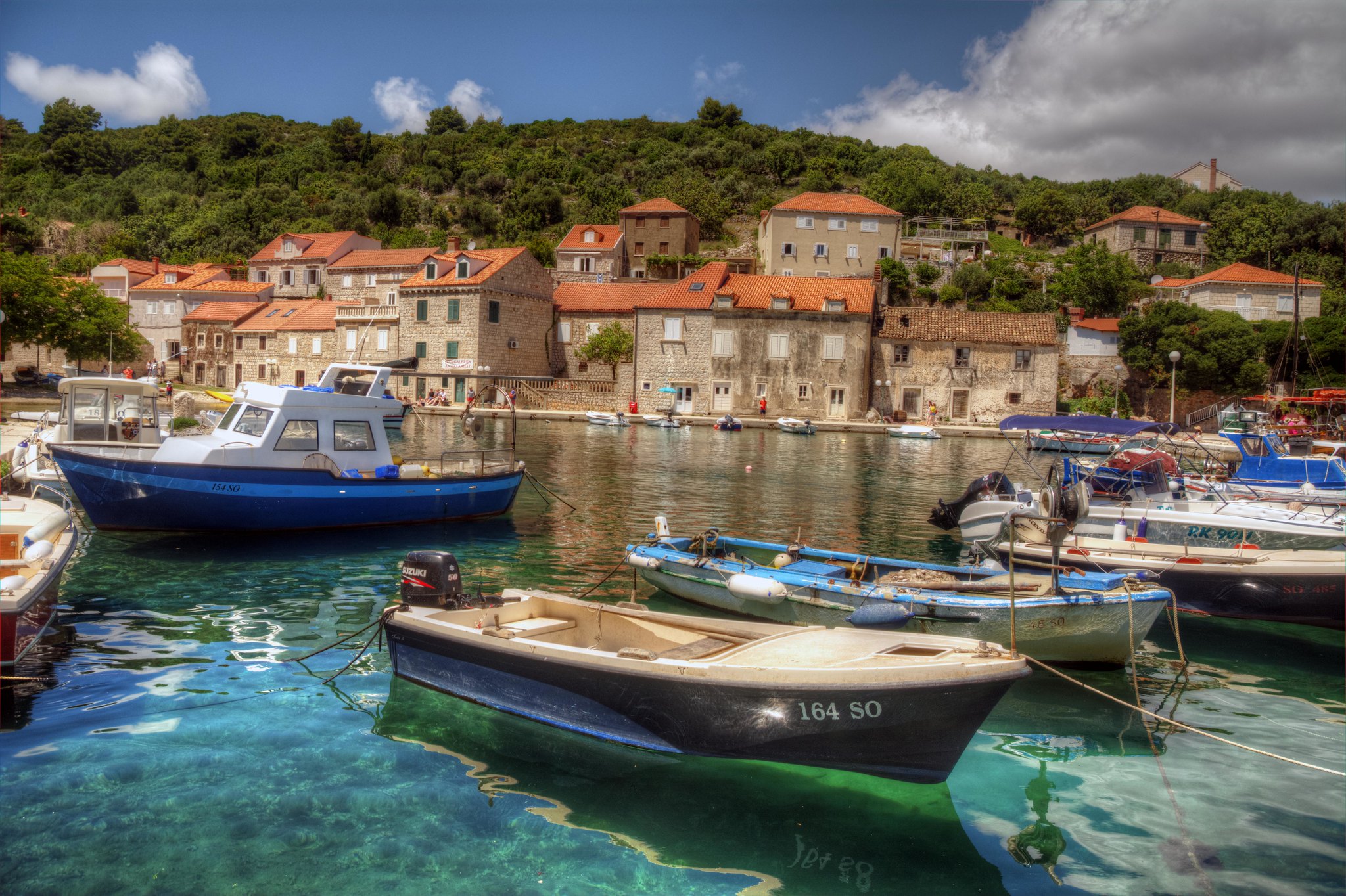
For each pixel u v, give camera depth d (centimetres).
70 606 1120
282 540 1535
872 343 5372
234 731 780
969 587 1029
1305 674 1021
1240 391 5091
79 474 1484
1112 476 1670
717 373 5406
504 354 5631
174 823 625
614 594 1260
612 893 564
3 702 821
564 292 6312
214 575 1291
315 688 883
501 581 1304
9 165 11362
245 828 624
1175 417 5312
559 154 11525
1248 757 795
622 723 764
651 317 5484
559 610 939
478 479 1784
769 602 1091
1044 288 6712
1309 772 762
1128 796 715
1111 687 969
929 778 703
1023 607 938
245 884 558
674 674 716
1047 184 11194
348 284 6738
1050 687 966
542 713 805
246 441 1560
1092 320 5900
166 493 1470
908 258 7650
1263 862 620
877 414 5238
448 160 11238
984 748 806
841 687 669
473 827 639
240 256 8962
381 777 707
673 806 680
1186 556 1252
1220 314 5306
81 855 582
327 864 584
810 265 6931
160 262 7969
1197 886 589
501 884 571
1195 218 9394
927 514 2088
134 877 560
